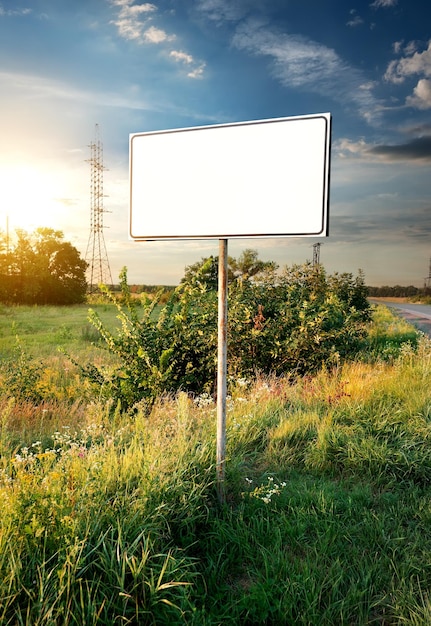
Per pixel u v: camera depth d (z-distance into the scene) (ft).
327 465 15.52
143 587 8.39
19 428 20.98
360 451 15.66
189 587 8.86
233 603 8.95
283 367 29.60
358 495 13.37
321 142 11.02
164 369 27.53
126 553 8.53
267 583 9.22
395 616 8.83
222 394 12.57
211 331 28.81
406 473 14.75
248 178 11.59
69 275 171.22
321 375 26.03
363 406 19.49
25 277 154.71
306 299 36.11
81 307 142.72
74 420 22.20
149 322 29.14
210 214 11.96
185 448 13.58
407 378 23.11
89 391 27.76
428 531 11.75
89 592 7.91
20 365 30.63
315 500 12.97
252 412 19.67
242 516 12.00
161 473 11.57
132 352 27.76
